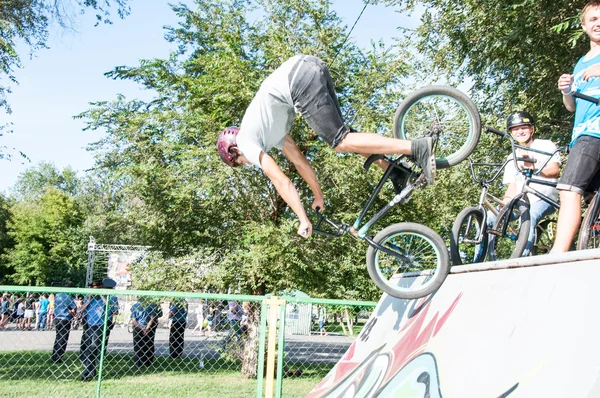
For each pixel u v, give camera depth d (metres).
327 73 3.38
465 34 9.66
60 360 8.63
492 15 8.73
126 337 13.01
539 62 8.66
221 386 7.25
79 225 40.31
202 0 12.20
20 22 11.17
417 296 3.68
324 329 8.44
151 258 11.73
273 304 5.70
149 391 6.86
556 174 4.35
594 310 2.02
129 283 12.23
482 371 2.48
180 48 12.38
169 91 11.70
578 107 3.25
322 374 7.87
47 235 38.25
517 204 4.12
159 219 11.19
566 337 2.06
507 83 9.67
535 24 8.01
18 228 38.31
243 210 11.24
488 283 3.10
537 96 8.84
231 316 8.43
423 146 3.24
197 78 11.14
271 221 10.58
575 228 3.11
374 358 4.14
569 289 2.28
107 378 7.49
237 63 10.29
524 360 2.23
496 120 9.27
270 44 10.97
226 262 10.55
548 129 9.31
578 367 1.85
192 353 9.76
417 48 10.95
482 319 2.87
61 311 8.70
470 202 9.94
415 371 3.17
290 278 10.09
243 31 11.98
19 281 37.44
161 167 11.05
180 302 8.33
